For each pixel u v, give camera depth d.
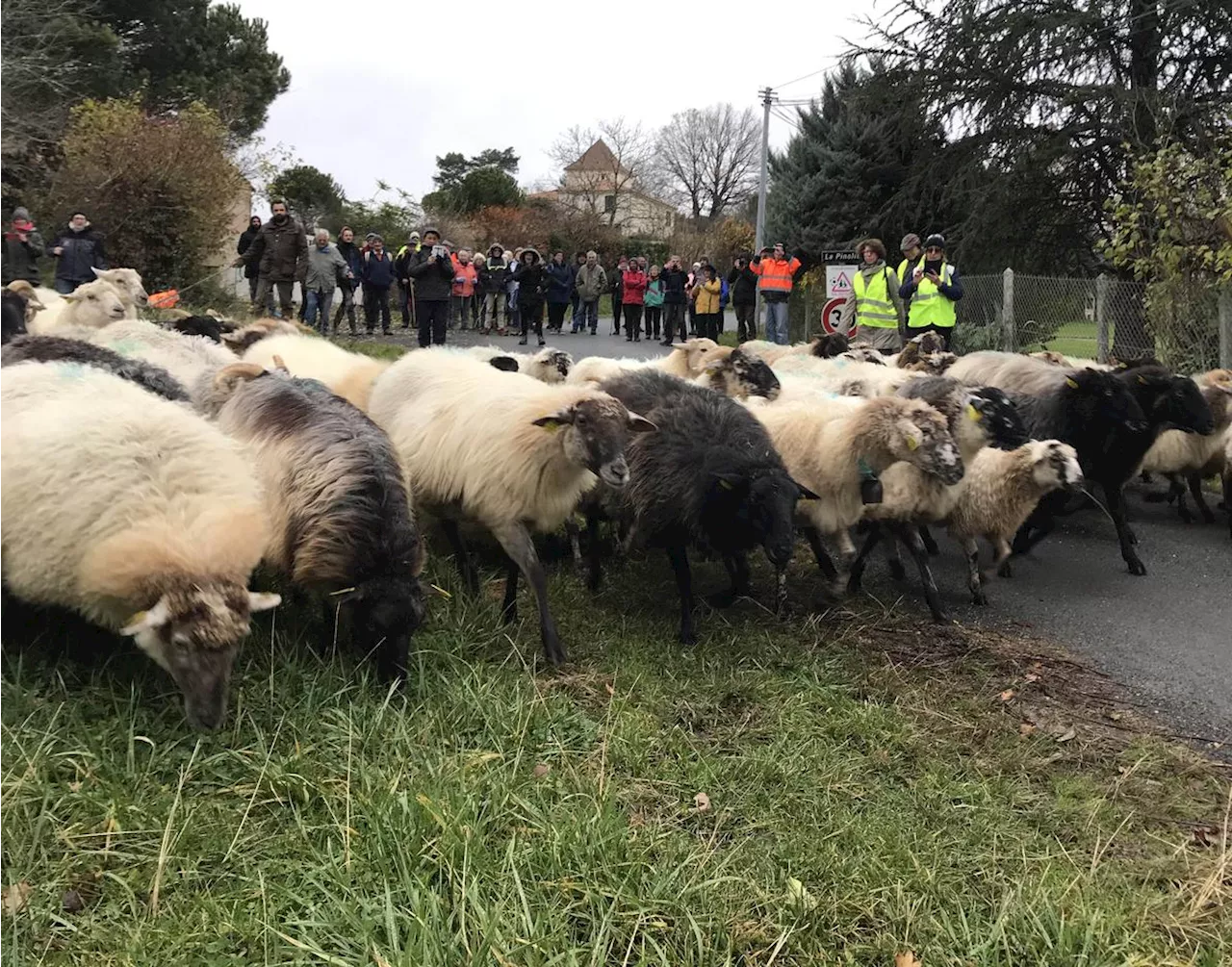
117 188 19.00
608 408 4.95
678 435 5.53
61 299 11.39
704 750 4.20
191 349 7.01
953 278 11.23
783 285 17.39
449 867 3.06
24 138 20.20
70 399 4.19
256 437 4.74
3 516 3.88
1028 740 4.48
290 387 5.03
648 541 5.60
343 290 17.64
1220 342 10.88
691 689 4.77
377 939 2.85
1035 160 20.27
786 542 5.30
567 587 6.06
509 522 5.16
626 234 62.88
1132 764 4.29
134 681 3.95
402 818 3.27
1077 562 7.34
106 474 3.86
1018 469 6.12
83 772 3.45
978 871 3.43
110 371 5.32
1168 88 19.52
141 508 3.87
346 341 16.69
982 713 4.70
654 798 3.76
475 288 22.31
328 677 4.22
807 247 26.94
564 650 4.98
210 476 4.11
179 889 3.02
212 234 20.33
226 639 3.67
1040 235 22.08
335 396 5.03
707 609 5.93
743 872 3.31
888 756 4.21
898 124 22.75
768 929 3.05
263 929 2.83
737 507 5.28
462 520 5.43
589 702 4.54
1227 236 10.69
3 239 18.38
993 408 6.25
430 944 2.71
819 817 3.70
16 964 2.65
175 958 2.71
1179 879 3.44
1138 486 9.83
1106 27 19.59
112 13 29.66
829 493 6.07
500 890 3.02
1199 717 4.79
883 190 26.45
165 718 3.86
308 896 2.96
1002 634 5.81
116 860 3.11
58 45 23.44
